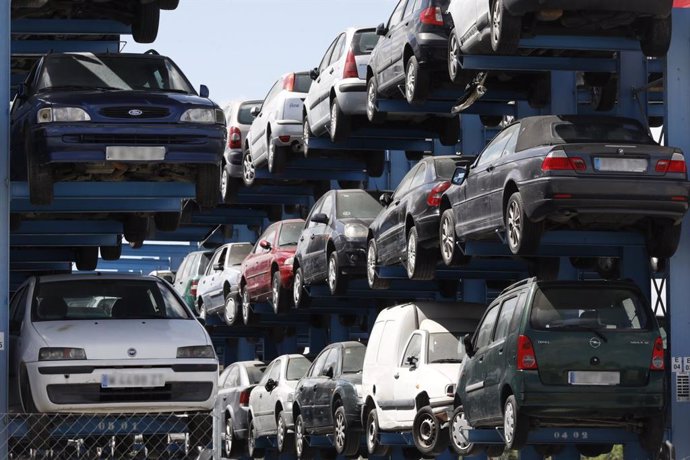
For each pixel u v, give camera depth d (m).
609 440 26.69
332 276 40.62
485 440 27.31
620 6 26.56
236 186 55.38
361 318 53.16
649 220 28.14
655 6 26.77
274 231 48.78
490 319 26.33
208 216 60.06
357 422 35.56
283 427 42.06
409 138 42.94
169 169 29.81
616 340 24.08
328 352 38.88
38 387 23.14
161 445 24.88
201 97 28.48
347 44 41.16
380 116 38.47
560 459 34.59
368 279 38.78
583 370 23.95
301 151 48.56
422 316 32.16
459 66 32.25
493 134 45.91
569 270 35.03
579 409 23.95
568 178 25.22
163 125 27.39
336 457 41.72
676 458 29.44
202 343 23.94
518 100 36.22
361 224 39.94
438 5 33.94
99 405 23.20
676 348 29.52
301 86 48.06
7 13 28.38
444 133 41.69
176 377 23.47
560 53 32.84
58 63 29.02
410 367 31.02
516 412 24.02
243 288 51.50
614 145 25.44
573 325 24.11
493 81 35.50
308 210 56.44
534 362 23.86
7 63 28.38
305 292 44.75
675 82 29.84
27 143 27.83
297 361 43.78
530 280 24.72
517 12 27.05
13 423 25.58
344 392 35.78
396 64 35.81
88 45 36.50
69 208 31.81
